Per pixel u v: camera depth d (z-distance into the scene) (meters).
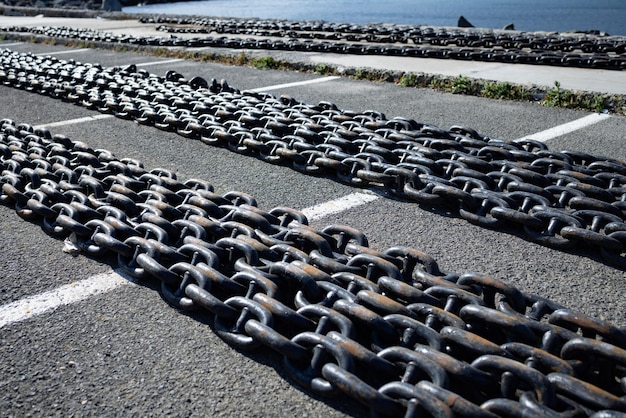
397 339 2.26
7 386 2.36
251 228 3.07
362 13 35.25
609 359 2.04
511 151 4.26
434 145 4.50
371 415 2.00
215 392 2.30
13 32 14.41
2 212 3.96
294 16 32.31
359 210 3.87
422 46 9.66
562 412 1.88
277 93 7.31
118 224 3.15
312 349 2.23
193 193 3.57
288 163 4.66
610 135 5.32
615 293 2.89
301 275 2.53
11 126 5.14
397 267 2.71
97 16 19.42
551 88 6.58
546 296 2.89
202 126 5.23
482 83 7.04
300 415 2.18
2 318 2.80
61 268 3.22
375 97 7.03
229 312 2.49
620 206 3.43
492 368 2.03
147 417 2.18
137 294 2.95
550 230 3.30
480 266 3.17
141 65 9.66
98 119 6.17
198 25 15.27
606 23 27.33
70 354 2.54
